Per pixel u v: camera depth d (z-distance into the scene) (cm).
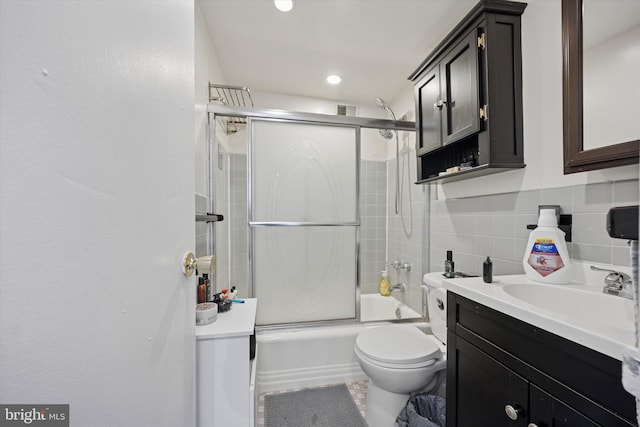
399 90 252
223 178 221
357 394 171
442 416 125
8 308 26
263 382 173
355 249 201
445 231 188
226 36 175
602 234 94
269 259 189
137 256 48
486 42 122
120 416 42
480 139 127
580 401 57
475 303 89
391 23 163
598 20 92
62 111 32
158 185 57
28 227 28
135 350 47
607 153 87
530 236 107
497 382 79
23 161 28
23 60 28
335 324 192
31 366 28
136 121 48
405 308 236
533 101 121
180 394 68
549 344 64
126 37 46
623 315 77
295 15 156
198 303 122
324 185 196
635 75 82
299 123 192
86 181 36
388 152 280
